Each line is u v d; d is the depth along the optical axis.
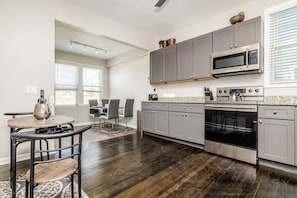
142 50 4.34
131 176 1.83
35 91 2.35
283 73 2.35
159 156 2.46
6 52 2.13
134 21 3.37
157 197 1.45
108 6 2.83
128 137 3.68
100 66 6.14
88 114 5.75
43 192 1.49
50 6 2.48
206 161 2.26
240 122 2.26
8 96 2.15
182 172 1.93
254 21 2.35
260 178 1.78
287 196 1.45
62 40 4.23
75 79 5.53
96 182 1.70
